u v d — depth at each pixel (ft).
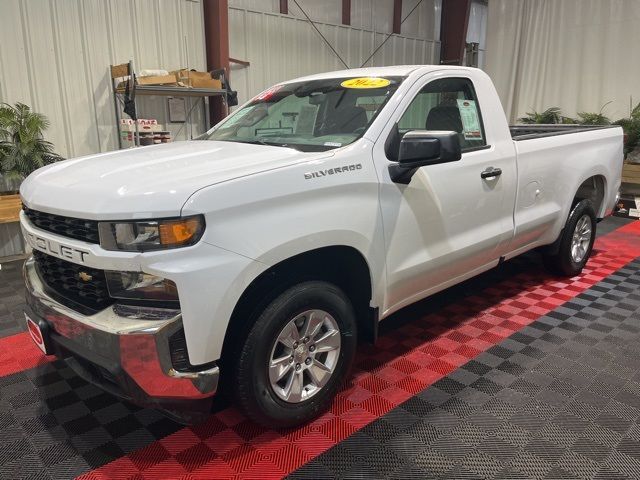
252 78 27.94
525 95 32.58
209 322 6.11
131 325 5.96
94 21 20.94
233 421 7.93
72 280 6.81
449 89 9.86
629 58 27.84
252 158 7.40
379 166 7.98
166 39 23.29
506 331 10.99
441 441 7.34
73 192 6.49
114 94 21.68
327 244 7.22
